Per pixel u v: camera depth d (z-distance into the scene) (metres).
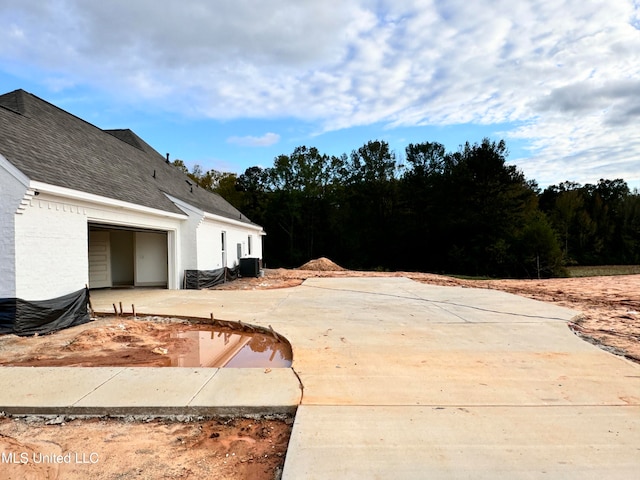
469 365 4.49
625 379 4.01
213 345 5.89
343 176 44.41
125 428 3.12
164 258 13.74
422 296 10.59
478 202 31.36
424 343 5.49
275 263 43.56
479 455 2.51
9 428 3.12
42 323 6.58
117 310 8.34
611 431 2.85
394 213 40.34
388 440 2.72
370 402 3.42
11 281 6.25
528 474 2.29
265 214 43.97
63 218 7.35
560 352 5.01
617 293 11.37
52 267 7.02
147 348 5.66
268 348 5.71
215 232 15.40
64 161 8.55
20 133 7.93
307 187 43.62
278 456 2.68
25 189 6.24
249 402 3.41
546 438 2.74
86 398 3.51
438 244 35.12
